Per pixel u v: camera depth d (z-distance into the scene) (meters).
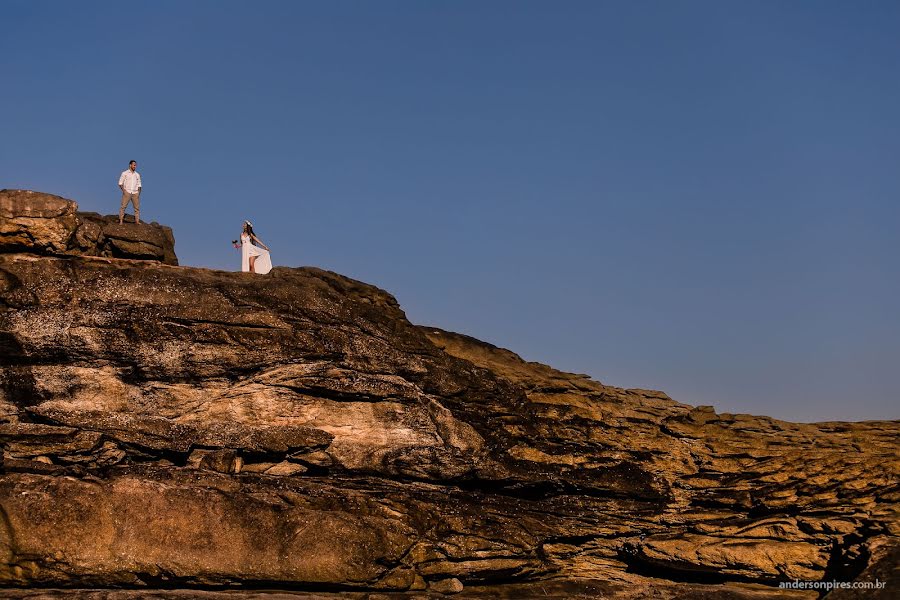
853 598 28.06
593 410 35.88
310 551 28.31
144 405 30.42
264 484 30.11
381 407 32.34
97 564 26.89
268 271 37.34
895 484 33.66
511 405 34.66
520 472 33.16
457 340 37.19
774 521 32.84
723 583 32.56
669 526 34.03
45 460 29.03
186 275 31.92
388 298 35.22
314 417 31.67
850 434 37.53
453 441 32.66
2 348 29.48
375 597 28.70
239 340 31.11
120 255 33.81
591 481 33.69
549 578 32.59
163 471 29.67
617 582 32.62
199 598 26.69
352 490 31.02
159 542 27.47
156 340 30.44
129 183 35.50
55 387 29.80
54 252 31.80
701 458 35.12
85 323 29.98
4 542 26.36
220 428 30.69
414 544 29.98
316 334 31.94
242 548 27.95
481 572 30.80
